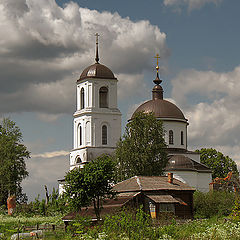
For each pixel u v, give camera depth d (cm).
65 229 4975
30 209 7669
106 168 5359
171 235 3575
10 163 9319
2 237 4344
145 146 8125
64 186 5362
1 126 10175
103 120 9556
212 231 3609
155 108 9388
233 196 6109
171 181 5988
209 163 11419
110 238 3484
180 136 9362
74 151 9656
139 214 3588
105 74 9675
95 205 5334
